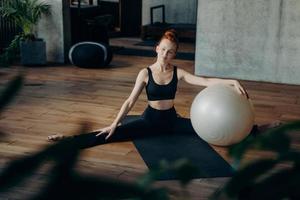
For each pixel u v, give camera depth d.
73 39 8.24
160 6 10.48
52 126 4.32
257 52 6.43
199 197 2.94
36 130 4.19
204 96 3.70
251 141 0.60
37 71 6.74
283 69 6.37
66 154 0.47
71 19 8.18
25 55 7.02
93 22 8.64
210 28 6.57
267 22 6.29
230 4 6.39
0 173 0.46
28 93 5.49
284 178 0.56
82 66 7.03
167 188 0.52
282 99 5.56
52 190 0.46
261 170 0.56
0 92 0.52
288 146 0.57
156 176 0.57
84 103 5.15
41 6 7.06
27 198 0.47
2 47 7.69
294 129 0.58
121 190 0.46
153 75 3.92
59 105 5.03
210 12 6.51
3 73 6.50
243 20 6.38
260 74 6.48
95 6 9.23
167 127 4.05
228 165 3.42
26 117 4.56
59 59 7.40
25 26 7.04
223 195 0.58
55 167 0.46
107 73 6.75
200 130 3.73
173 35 3.82
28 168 0.46
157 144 3.84
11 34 7.59
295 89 6.10
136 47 9.16
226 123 3.57
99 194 0.45
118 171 3.33
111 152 3.68
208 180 3.17
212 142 3.73
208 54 6.66
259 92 5.87
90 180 0.46
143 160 3.53
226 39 6.52
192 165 0.57
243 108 3.61
